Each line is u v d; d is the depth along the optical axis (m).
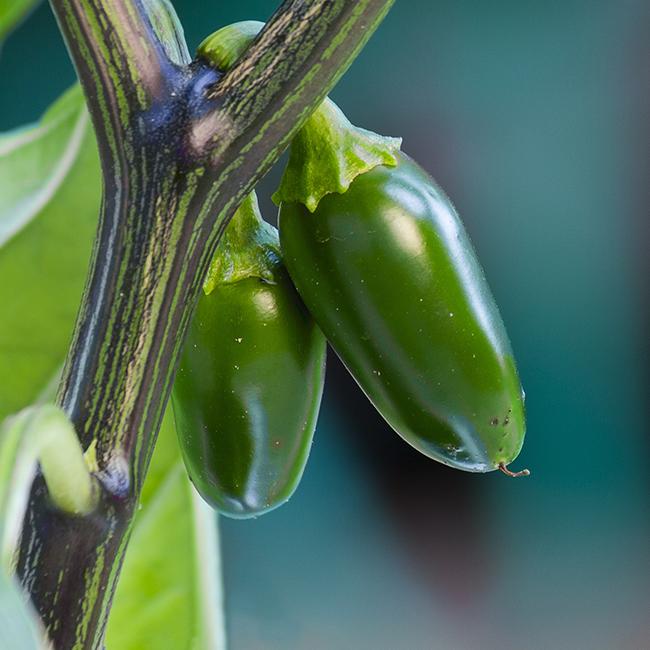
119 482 0.41
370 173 0.44
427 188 0.45
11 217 0.49
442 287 0.44
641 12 1.10
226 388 0.45
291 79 0.41
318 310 0.45
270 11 0.98
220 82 0.42
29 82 0.93
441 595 1.10
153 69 0.42
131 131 0.42
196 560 0.47
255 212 0.46
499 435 0.45
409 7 1.10
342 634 1.06
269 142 0.42
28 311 0.50
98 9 0.41
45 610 0.41
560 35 1.10
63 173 0.49
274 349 0.45
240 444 0.45
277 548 1.06
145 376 0.42
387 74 1.10
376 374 0.44
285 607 1.05
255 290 0.45
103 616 0.41
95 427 0.42
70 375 0.42
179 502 0.47
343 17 0.41
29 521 0.41
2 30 0.48
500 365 0.44
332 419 1.10
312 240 0.44
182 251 0.42
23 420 0.39
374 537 1.09
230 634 1.03
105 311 0.42
